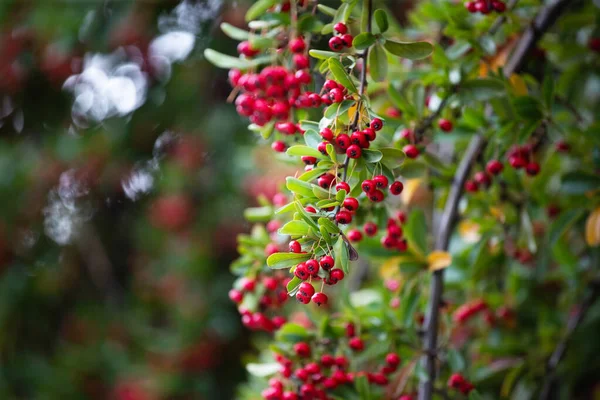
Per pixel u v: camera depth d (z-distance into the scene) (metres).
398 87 1.11
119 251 2.19
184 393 1.88
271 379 1.05
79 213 2.11
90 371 1.94
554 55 1.21
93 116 1.99
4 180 1.98
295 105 0.98
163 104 1.93
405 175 1.06
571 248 1.32
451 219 1.09
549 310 1.26
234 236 1.92
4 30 1.85
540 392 1.24
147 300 2.01
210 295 1.93
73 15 1.76
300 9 1.00
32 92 1.98
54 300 2.10
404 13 1.62
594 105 1.35
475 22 1.09
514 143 1.07
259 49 1.01
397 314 1.07
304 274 0.88
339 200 0.89
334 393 1.03
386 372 1.04
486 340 1.23
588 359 1.26
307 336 1.04
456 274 1.21
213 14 1.72
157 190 2.05
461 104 1.04
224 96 1.92
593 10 1.21
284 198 1.07
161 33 1.81
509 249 1.15
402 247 1.04
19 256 2.07
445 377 1.11
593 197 1.12
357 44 0.94
